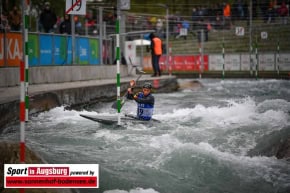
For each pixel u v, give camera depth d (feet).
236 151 34.60
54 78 70.90
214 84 98.17
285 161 31.55
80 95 60.44
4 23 75.15
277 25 117.29
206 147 34.42
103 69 84.64
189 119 48.57
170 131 41.91
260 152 34.04
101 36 88.58
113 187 27.07
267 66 111.86
